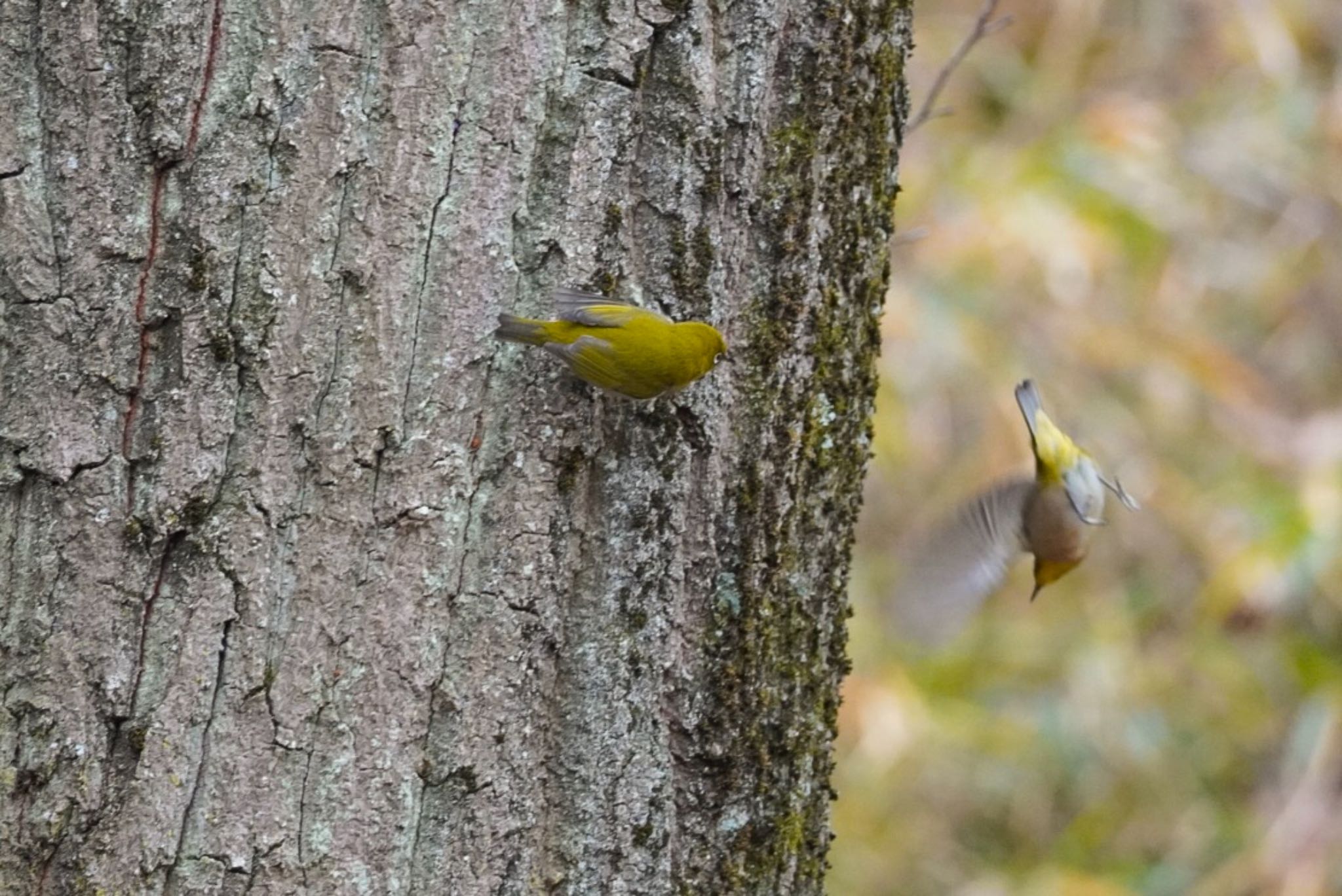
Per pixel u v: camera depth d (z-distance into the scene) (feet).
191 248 15.51
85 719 15.46
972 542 19.36
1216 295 48.91
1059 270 40.40
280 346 15.65
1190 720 46.21
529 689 16.75
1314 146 47.39
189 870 15.65
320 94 15.69
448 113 16.05
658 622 17.38
